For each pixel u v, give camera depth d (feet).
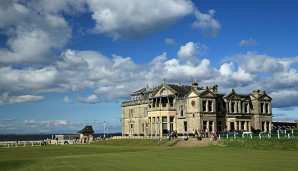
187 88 341.82
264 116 337.31
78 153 200.23
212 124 304.09
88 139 373.20
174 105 324.39
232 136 246.27
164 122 327.47
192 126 303.27
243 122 326.03
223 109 315.99
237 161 122.11
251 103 336.29
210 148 202.49
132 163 124.26
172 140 267.18
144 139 294.46
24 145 326.24
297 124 424.05
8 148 279.08
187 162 122.93
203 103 302.66
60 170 113.29
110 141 323.57
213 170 99.86
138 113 366.63
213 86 323.37
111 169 109.50
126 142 299.99
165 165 115.24
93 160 140.97
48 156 182.39
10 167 142.20
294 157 134.82
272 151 174.09
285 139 202.28
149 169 106.01
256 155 147.33
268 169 98.68
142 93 373.61
